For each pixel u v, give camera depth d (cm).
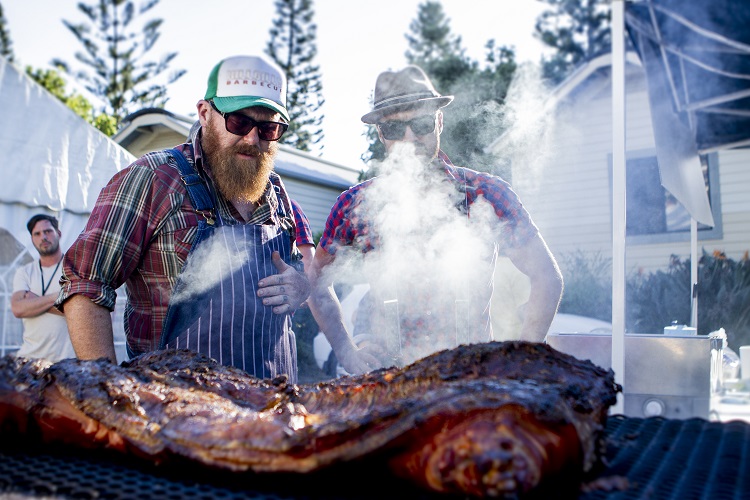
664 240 698
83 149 523
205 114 223
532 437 100
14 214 487
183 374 158
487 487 96
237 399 154
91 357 194
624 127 227
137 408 129
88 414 127
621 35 232
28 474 116
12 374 139
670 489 105
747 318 617
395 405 109
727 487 105
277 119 223
